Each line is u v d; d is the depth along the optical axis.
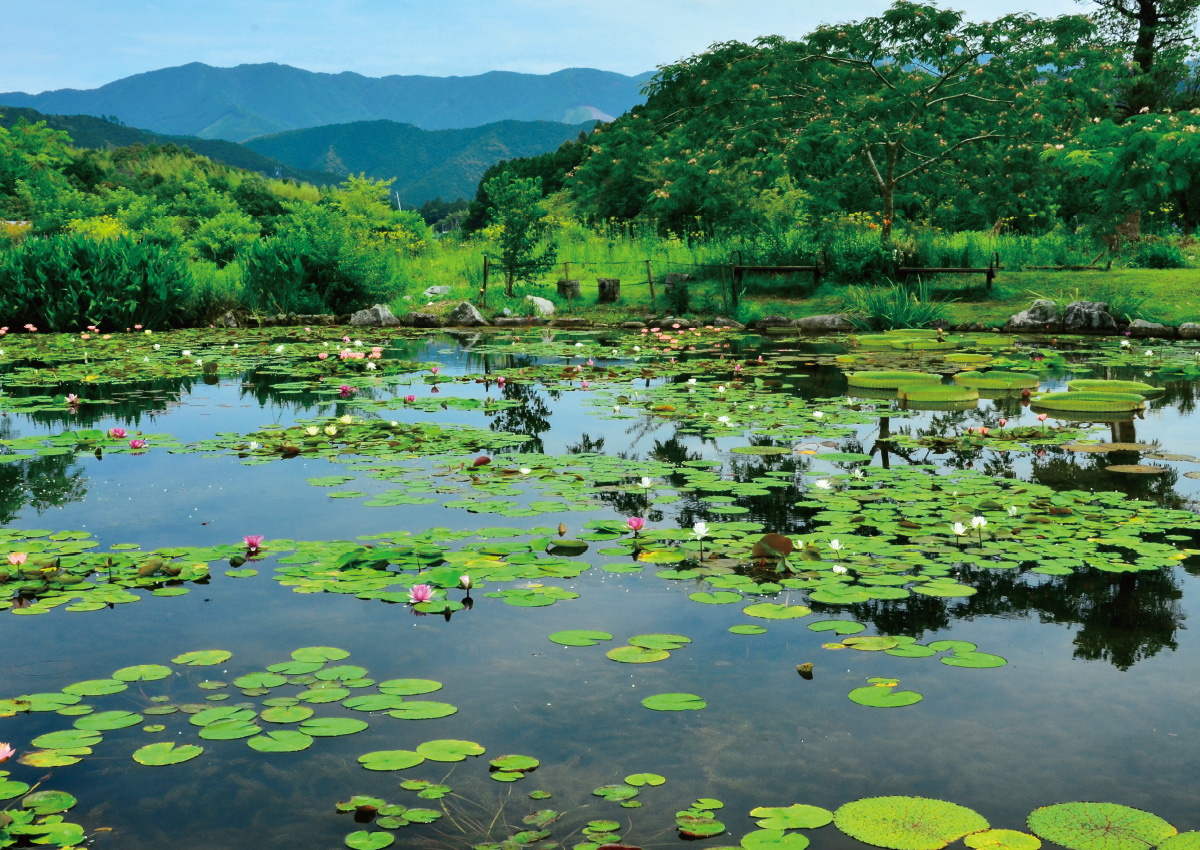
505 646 2.50
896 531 3.54
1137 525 3.59
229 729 2.00
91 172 51.66
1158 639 2.56
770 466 4.70
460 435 5.46
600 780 1.82
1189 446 5.13
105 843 1.62
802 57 15.98
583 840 1.61
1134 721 2.07
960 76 15.93
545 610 2.78
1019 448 5.08
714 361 8.97
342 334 12.53
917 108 15.38
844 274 14.12
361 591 2.90
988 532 3.52
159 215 37.41
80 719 2.04
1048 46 14.99
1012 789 1.79
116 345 10.85
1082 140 12.82
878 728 2.04
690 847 1.58
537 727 2.04
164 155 62.16
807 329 12.36
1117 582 3.03
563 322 13.59
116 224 27.47
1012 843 1.58
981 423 5.82
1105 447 5.08
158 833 1.65
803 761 1.90
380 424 5.79
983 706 2.15
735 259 14.78
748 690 2.23
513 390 7.35
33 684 2.26
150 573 3.04
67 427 5.79
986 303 12.96
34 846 1.60
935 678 2.30
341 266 14.85
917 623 2.68
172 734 2.00
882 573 3.06
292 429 5.57
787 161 15.63
